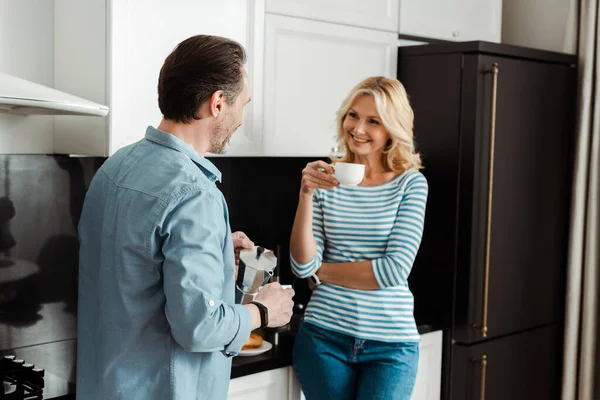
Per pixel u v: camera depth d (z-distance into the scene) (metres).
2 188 2.10
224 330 1.54
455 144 2.75
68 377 2.27
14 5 2.11
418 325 2.70
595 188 3.11
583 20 3.11
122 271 1.54
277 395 2.31
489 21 3.23
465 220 2.73
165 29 2.18
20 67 2.13
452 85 2.75
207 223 1.52
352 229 2.31
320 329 2.28
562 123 3.10
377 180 2.36
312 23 2.57
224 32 2.33
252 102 2.43
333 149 2.44
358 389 2.24
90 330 1.69
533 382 3.09
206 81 1.57
